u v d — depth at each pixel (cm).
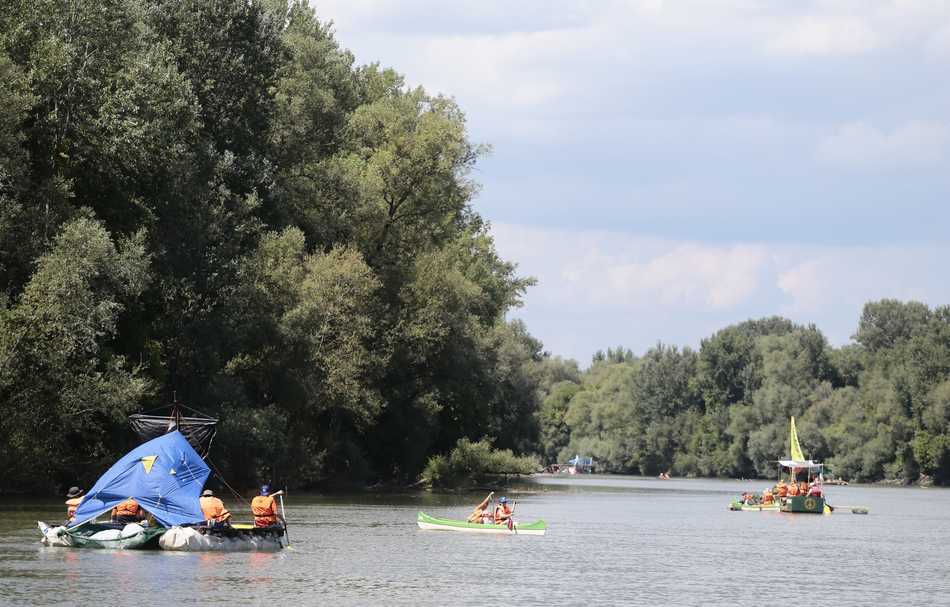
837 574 10944
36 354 13725
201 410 18100
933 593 9625
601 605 8338
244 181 19862
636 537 14925
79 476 16300
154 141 15588
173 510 10644
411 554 11419
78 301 13750
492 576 9806
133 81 15675
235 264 18338
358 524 15050
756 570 11069
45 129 14938
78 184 15700
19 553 9900
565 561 11300
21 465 14750
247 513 15300
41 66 14762
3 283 14550
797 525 18700
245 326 18812
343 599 8162
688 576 10344
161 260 16850
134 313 17062
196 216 17638
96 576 8638
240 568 9525
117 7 16050
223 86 19388
